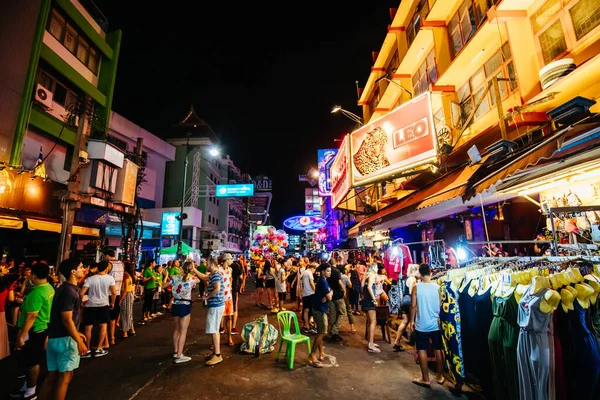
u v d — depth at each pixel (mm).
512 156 5891
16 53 12867
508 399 3586
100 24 19266
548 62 6578
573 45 6070
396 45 15680
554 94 5602
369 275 6895
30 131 13836
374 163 9898
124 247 11703
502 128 6848
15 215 10977
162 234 25344
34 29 13672
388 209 12438
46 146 14680
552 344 3076
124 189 10711
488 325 4219
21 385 4820
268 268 11961
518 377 3344
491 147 6441
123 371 5379
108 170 10023
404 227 14164
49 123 14469
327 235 37688
